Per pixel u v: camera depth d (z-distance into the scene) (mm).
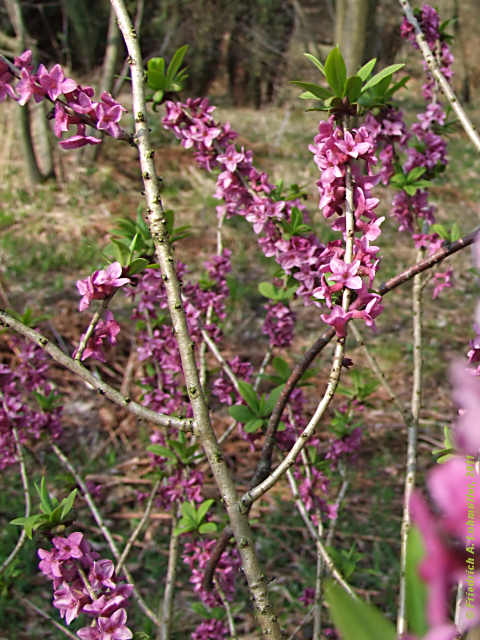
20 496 4016
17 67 1211
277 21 14078
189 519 2168
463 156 11883
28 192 9078
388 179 2033
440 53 2191
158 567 3523
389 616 3078
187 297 2326
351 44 4930
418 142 2115
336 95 1190
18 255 7230
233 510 1044
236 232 8117
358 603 342
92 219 8438
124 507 4027
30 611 3211
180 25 13594
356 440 2547
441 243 1977
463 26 15836
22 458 2461
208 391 2404
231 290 2514
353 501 3996
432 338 6055
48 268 7031
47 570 1297
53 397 2537
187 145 1887
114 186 9500
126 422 4797
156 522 3877
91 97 1202
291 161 10742
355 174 1136
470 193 9883
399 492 4121
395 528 3779
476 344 1137
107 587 1312
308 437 1021
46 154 9523
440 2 15336
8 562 2469
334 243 1140
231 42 14250
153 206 1128
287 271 1771
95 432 4691
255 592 1020
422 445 4578
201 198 9000
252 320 6184
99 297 1196
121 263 1290
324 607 3010
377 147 1891
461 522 300
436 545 302
